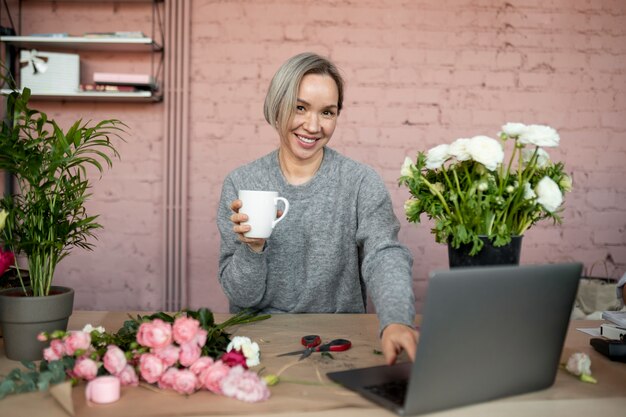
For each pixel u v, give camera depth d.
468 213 1.11
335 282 1.65
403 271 1.20
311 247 1.62
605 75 2.97
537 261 3.00
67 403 0.83
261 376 1.00
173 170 2.87
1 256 1.08
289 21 2.87
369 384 0.95
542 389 0.97
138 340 0.93
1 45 2.79
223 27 2.86
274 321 1.40
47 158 1.13
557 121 2.98
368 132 2.92
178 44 2.82
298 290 1.64
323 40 2.89
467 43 2.92
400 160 2.93
